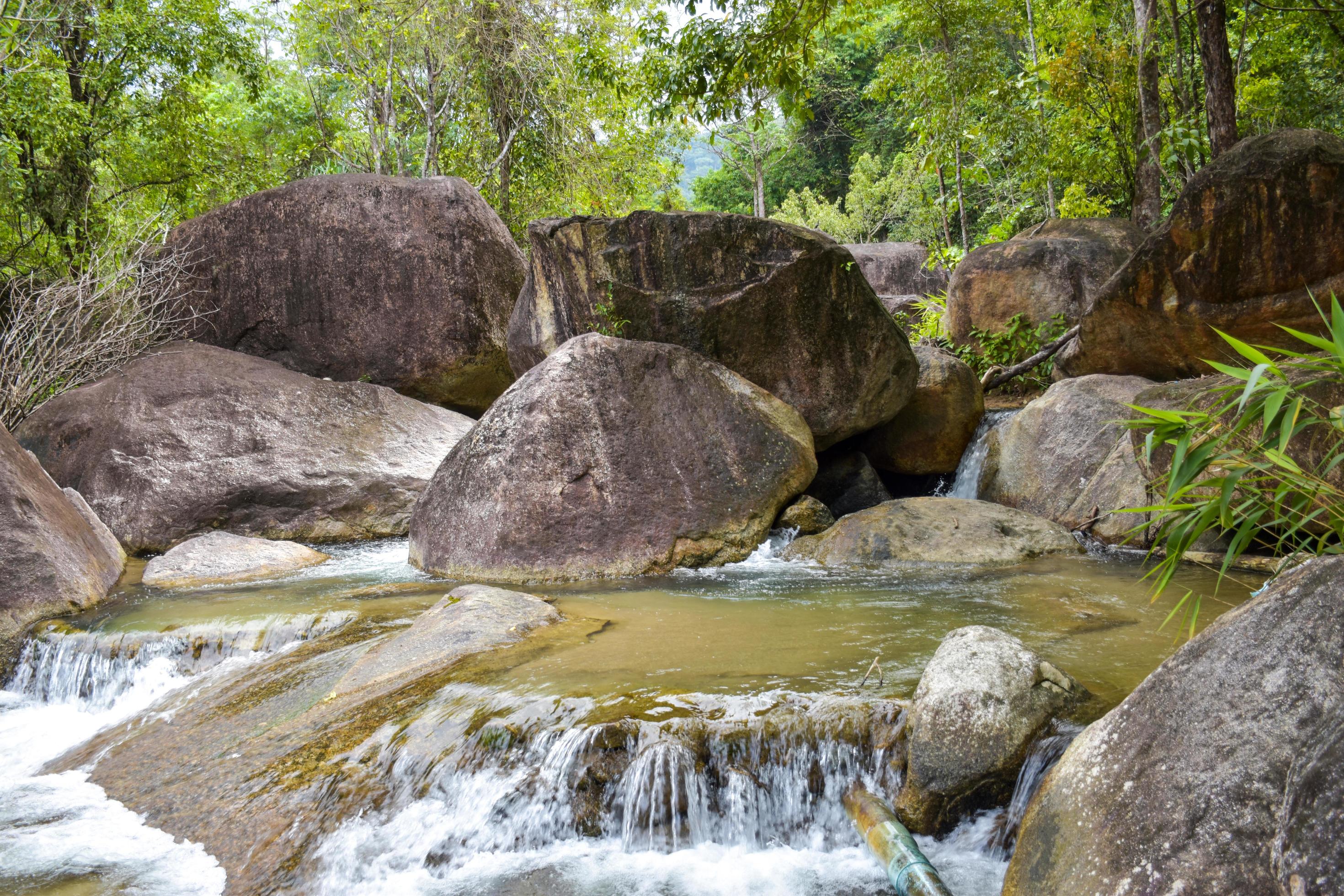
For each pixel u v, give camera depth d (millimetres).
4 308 12695
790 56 12094
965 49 15906
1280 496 2783
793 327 8914
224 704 5141
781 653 4891
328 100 24828
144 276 12516
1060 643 4879
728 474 8164
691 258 8977
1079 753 2936
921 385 9867
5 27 13281
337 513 10039
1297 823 2162
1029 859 2846
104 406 10352
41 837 4031
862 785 3742
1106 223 12570
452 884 3559
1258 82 15203
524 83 19188
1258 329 7828
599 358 8398
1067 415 8812
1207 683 2650
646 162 22281
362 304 12836
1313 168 7297
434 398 13117
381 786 4078
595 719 4000
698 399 8445
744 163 41906
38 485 7672
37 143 14438
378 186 12938
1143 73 12102
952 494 9953
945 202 22547
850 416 9078
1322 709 2334
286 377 11391
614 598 6582
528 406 8172
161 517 9461
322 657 5512
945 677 3758
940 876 3287
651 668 4691
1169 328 8414
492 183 20812
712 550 7789
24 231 15367
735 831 3738
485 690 4512
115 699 5777
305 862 3742
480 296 12891
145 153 17781
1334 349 2539
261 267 13047
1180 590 6094
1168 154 11422
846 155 42469
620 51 19203
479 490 7996
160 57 15883
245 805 4109
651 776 3750
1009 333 12109
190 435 10133
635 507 7805
